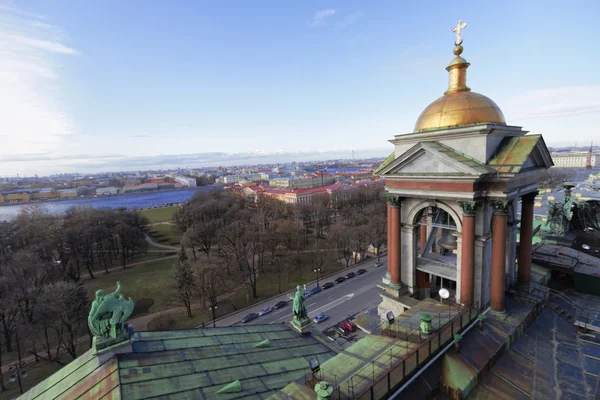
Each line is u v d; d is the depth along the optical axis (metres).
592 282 31.45
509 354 21.86
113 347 19.03
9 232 130.12
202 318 78.69
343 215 181.62
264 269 108.75
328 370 18.00
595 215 45.88
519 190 26.05
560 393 18.64
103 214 153.88
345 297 84.75
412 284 30.86
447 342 20.31
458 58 27.92
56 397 17.61
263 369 20.72
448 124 25.89
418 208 29.27
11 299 68.25
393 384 16.30
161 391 16.48
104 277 110.81
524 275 29.42
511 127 26.20
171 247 147.25
